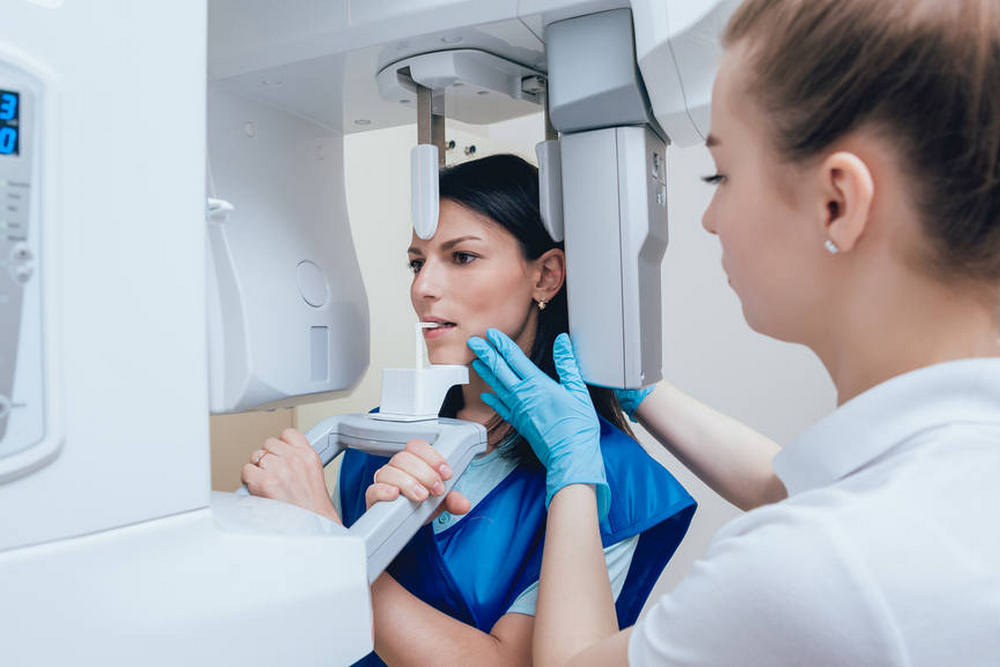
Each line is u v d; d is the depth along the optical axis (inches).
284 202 30.9
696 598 13.6
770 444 32.3
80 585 13.3
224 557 15.5
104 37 13.9
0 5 12.4
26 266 12.7
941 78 12.5
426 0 24.9
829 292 15.1
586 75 25.2
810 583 11.8
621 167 26.7
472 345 30.2
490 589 29.7
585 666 16.7
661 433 34.9
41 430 12.9
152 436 14.6
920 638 11.2
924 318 14.0
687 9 21.6
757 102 15.2
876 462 13.8
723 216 16.6
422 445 22.8
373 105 31.7
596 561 23.0
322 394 32.1
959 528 11.7
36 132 12.9
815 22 14.0
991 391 13.1
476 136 74.4
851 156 13.3
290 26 26.7
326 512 23.7
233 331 27.7
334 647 17.4
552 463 27.1
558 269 33.8
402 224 71.1
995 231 12.7
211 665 15.0
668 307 77.7
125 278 14.2
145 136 14.6
